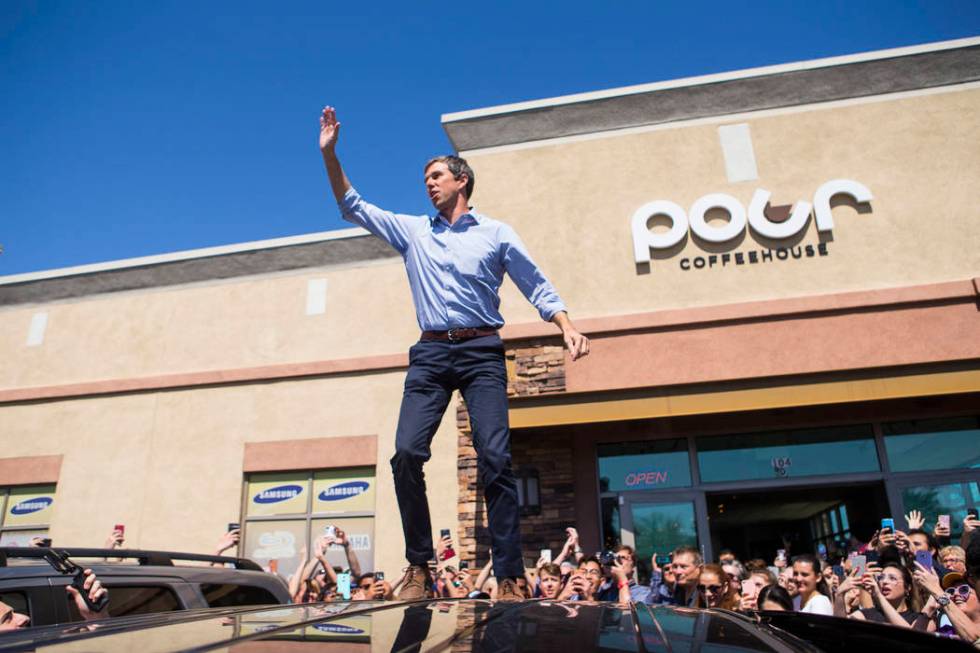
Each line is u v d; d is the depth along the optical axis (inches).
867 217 333.7
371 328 397.4
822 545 404.2
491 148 378.0
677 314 329.1
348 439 377.4
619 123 367.9
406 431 93.7
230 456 389.7
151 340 426.3
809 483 327.3
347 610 47.6
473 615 44.8
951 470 318.3
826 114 352.2
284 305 413.1
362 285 406.9
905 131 343.3
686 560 227.3
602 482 342.6
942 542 287.6
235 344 412.2
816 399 309.7
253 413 394.3
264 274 421.7
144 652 32.7
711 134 358.9
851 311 318.7
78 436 414.6
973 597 155.8
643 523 334.3
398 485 93.0
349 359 389.4
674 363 324.8
